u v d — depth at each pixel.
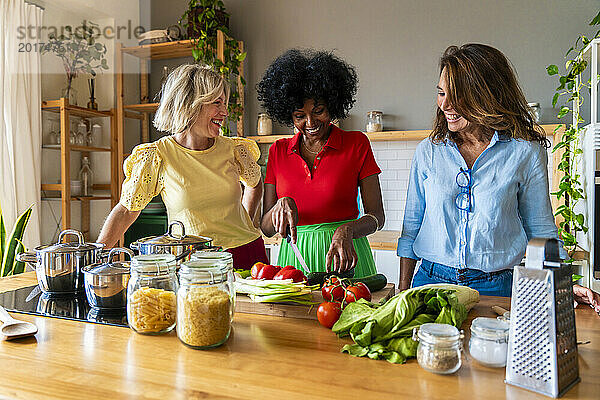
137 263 1.25
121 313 1.42
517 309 0.94
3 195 3.49
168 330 1.25
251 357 1.09
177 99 1.94
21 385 0.95
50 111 3.99
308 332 1.26
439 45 3.95
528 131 1.61
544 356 0.90
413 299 1.16
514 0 3.77
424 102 3.99
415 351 1.07
